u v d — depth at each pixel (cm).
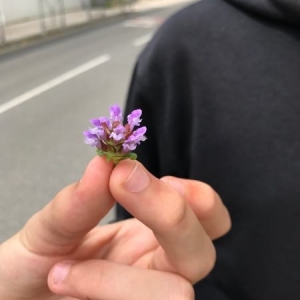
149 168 25
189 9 23
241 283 21
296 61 20
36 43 226
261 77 20
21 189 78
